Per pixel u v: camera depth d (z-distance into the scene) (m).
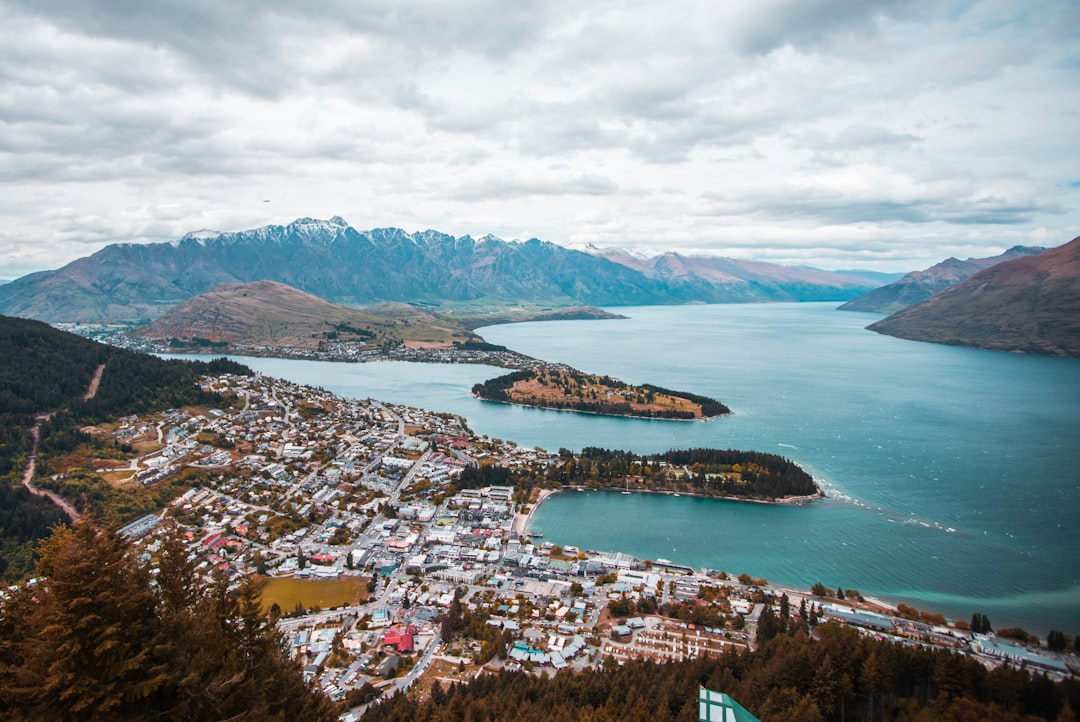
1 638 59.97
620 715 106.56
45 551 62.81
